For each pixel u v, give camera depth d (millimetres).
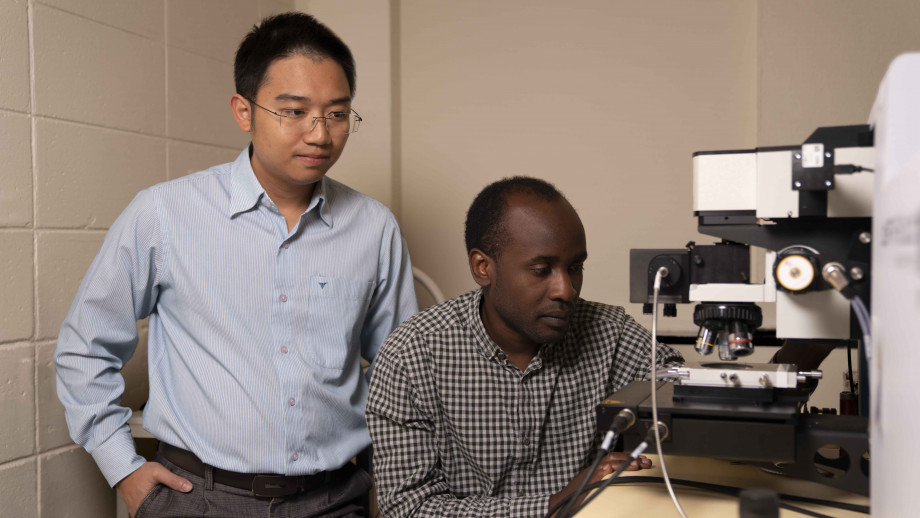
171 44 2146
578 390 1262
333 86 1419
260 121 1429
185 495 1463
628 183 2711
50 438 1764
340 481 1554
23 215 1696
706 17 2629
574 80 2748
